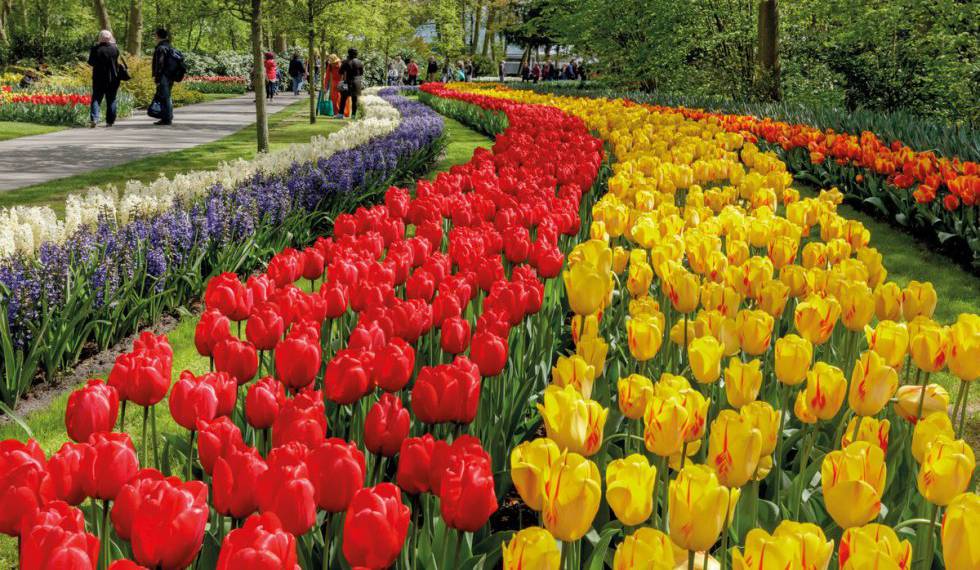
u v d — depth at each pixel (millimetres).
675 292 3334
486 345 2885
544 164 7906
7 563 3125
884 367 2385
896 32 18859
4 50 40938
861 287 3174
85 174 12648
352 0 19625
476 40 65812
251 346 2779
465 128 24000
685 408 2180
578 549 2336
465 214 5613
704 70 26234
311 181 8867
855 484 1829
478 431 3227
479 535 2832
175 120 24203
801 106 15266
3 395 4512
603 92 26828
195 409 2391
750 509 2570
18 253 5273
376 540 1669
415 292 3746
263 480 1854
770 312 3539
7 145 16391
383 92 41812
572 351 4730
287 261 3963
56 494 1885
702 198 5750
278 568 1444
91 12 49719
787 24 23422
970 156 9117
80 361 5336
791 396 3617
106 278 5629
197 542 1645
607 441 2832
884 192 9609
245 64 56031
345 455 1896
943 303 6734
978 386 4996
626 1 28781
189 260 6363
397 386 2691
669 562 1559
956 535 1597
